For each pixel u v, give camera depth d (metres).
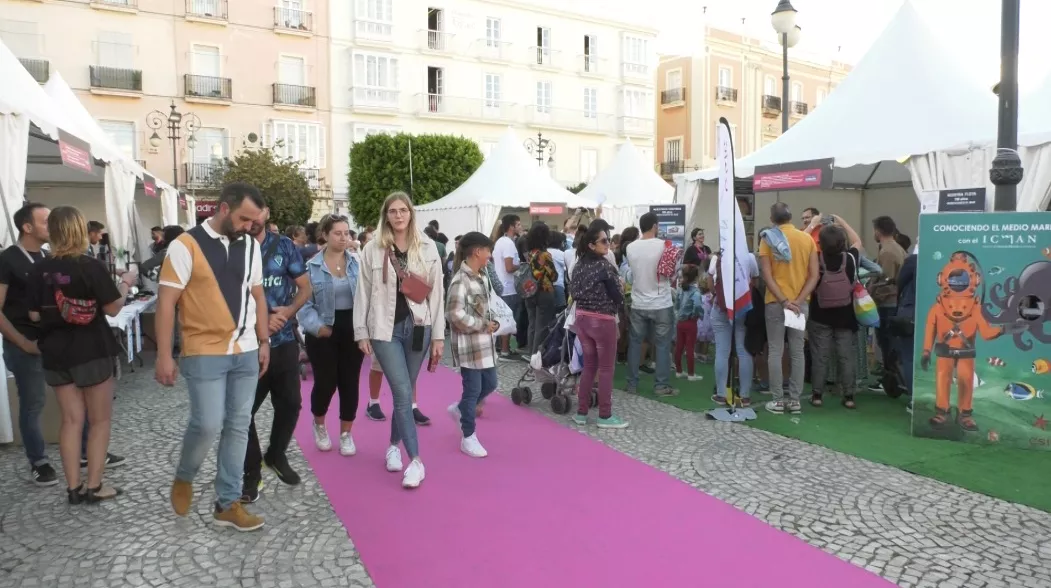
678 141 37.38
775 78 38.28
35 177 12.12
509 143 17.00
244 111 27.16
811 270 5.78
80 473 4.29
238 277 3.44
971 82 8.18
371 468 4.64
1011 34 5.39
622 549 3.40
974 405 5.09
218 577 3.12
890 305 6.46
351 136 29.27
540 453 4.97
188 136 25.14
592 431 5.54
